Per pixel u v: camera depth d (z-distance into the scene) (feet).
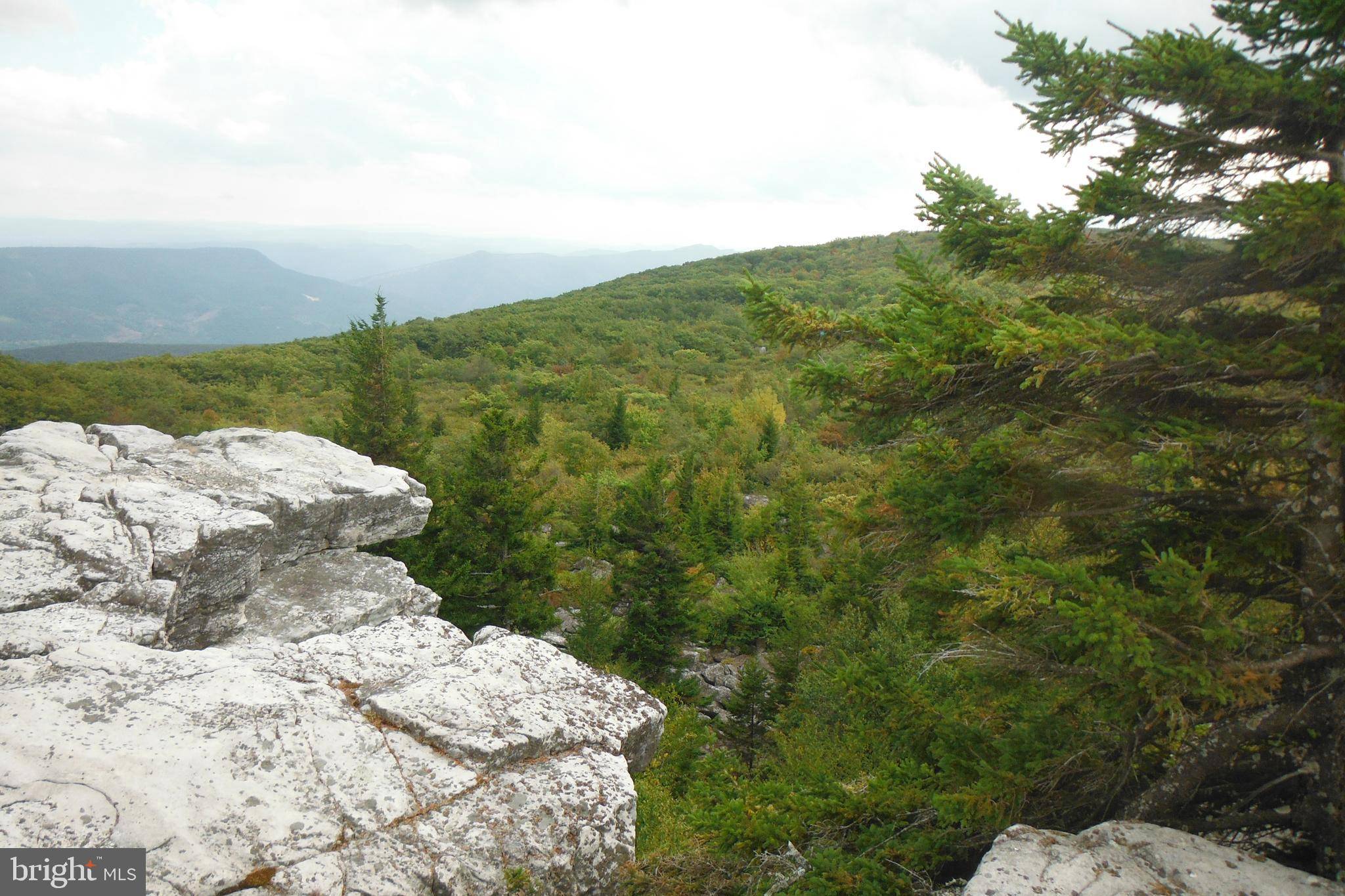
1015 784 17.60
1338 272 15.52
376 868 11.96
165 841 11.28
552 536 110.63
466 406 218.79
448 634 19.95
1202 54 15.02
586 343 343.46
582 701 17.67
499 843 13.12
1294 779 17.76
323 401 222.89
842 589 66.49
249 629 26.73
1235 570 17.51
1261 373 15.05
